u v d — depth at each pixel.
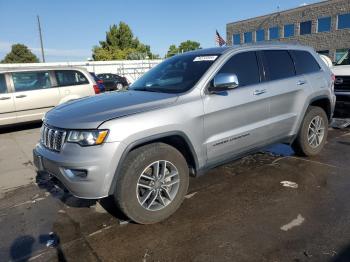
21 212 3.81
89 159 2.87
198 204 3.70
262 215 3.38
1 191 4.57
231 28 45.50
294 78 4.61
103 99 3.57
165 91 3.71
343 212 3.36
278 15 39.16
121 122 2.95
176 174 3.38
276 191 3.95
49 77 9.30
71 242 3.09
